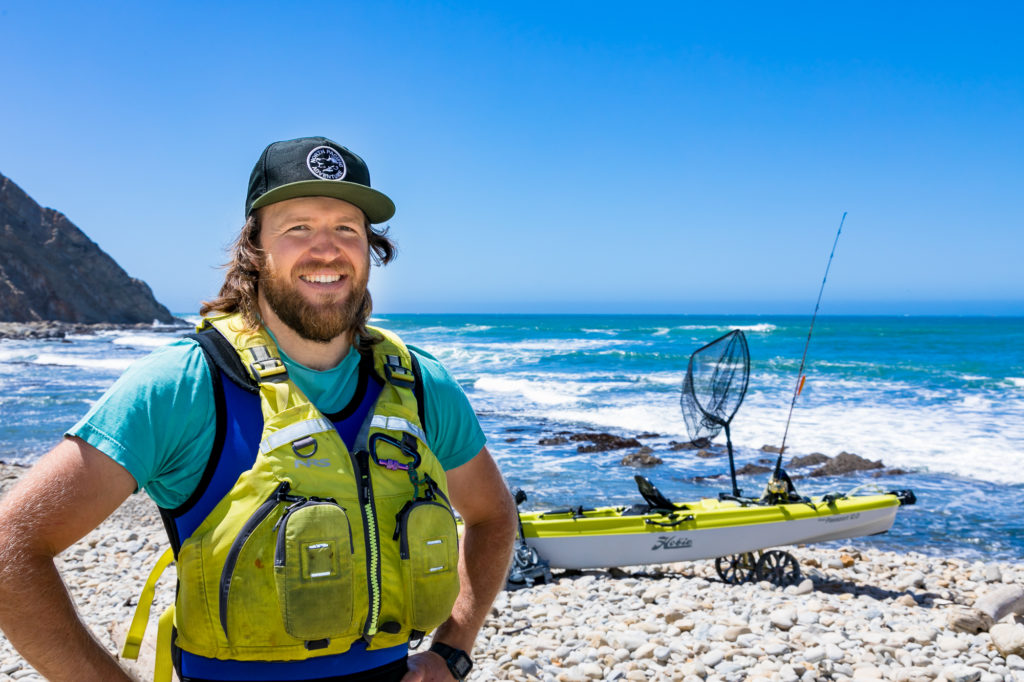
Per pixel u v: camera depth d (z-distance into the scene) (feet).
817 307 26.94
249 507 4.96
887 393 80.48
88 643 4.84
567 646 19.61
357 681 5.24
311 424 5.26
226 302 5.99
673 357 133.39
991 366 115.85
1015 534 34.30
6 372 114.32
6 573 4.45
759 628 20.98
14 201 361.71
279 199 5.58
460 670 6.08
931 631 20.15
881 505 26.63
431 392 6.26
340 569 4.91
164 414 4.99
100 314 361.92
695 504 27.78
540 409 73.15
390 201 5.92
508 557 6.79
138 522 35.01
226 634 4.88
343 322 5.64
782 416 65.36
